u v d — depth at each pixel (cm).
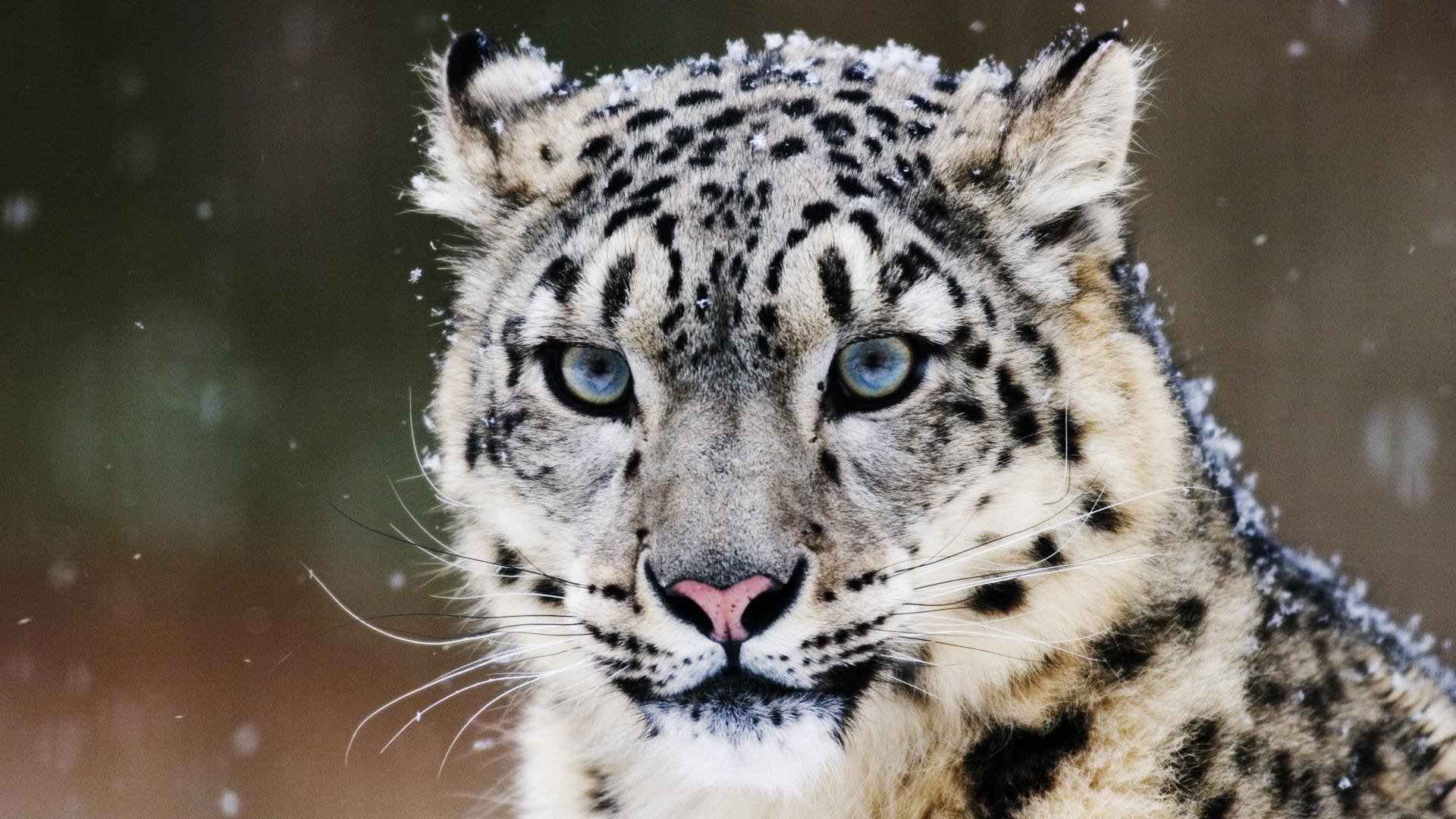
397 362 2594
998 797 718
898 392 706
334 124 2719
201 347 2553
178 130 2686
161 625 2245
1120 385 731
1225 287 2498
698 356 696
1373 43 2586
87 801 1856
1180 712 695
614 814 807
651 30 2664
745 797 766
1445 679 873
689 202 714
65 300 2572
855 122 767
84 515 2422
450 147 863
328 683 2114
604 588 712
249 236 2661
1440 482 2308
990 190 749
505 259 804
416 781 1892
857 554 694
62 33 2656
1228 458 867
